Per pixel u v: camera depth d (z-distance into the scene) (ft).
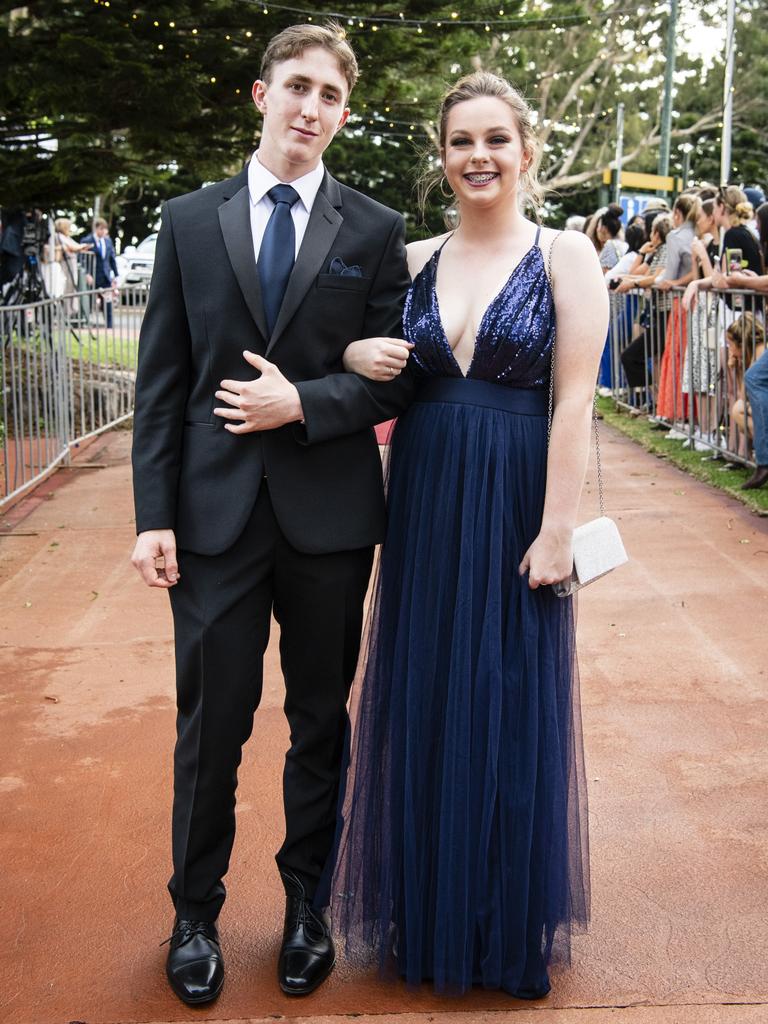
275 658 14.97
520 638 8.21
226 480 8.17
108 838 10.46
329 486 8.32
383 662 8.67
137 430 8.29
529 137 8.29
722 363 25.66
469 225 8.35
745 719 12.73
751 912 9.14
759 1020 7.90
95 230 61.87
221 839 8.48
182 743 8.40
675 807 10.82
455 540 8.25
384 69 35.35
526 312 8.03
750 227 27.37
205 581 8.25
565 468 8.05
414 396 8.57
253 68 31.22
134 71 28.14
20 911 9.32
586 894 8.71
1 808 11.03
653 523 21.25
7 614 16.97
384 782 8.61
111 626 16.39
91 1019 8.00
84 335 32.96
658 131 130.62
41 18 29.78
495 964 8.16
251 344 8.10
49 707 13.48
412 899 8.20
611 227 38.78
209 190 8.32
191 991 8.13
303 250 8.09
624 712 12.97
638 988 8.27
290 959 8.38
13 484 24.93
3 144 33.19
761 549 19.31
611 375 39.06
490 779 8.09
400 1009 8.13
